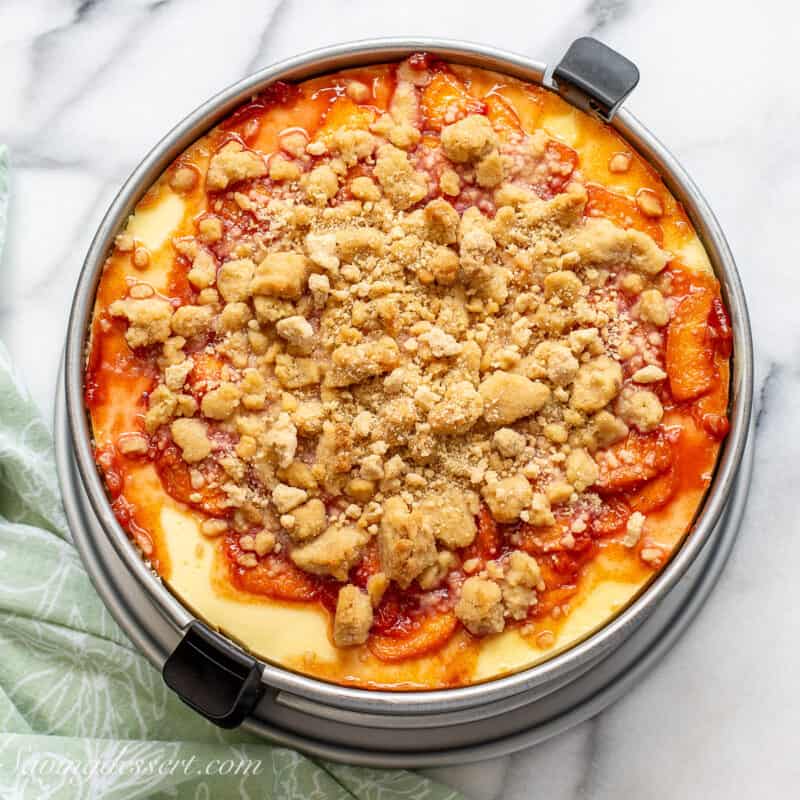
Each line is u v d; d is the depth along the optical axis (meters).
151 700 0.62
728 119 0.68
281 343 0.59
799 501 0.65
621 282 0.60
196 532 0.58
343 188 0.61
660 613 0.63
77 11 0.69
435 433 0.58
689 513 0.58
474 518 0.58
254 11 0.69
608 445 0.59
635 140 0.62
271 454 0.58
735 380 0.59
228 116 0.62
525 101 0.62
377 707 0.56
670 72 0.68
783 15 0.69
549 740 0.63
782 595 0.64
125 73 0.69
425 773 0.63
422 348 0.59
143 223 0.61
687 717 0.64
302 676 0.56
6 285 0.67
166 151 0.61
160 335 0.59
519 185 0.61
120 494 0.58
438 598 0.58
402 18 0.69
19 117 0.68
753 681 0.64
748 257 0.67
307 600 0.58
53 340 0.67
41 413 0.65
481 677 0.57
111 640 0.63
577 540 0.58
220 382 0.59
